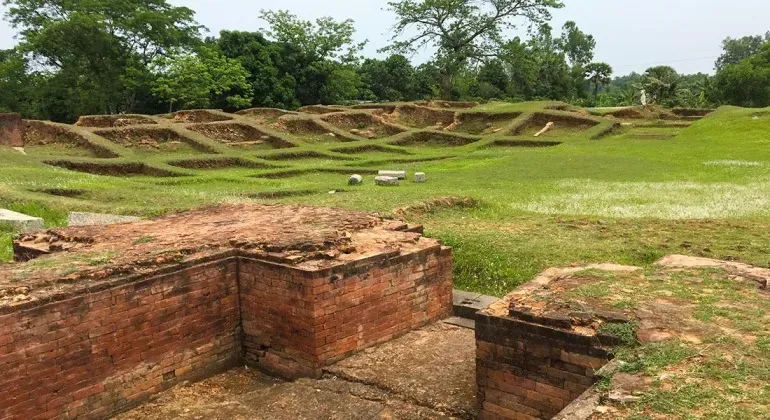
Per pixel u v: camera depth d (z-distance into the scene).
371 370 5.61
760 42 99.75
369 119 37.38
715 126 30.52
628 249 9.11
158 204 13.77
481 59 51.53
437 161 24.81
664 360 3.75
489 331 4.55
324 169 22.27
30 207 13.50
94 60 43.75
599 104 63.12
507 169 20.56
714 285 5.05
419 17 49.16
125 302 5.21
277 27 50.97
